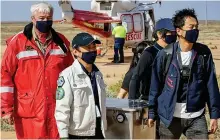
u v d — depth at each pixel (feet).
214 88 18.76
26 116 20.04
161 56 18.89
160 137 19.40
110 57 96.63
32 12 19.69
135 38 93.81
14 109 20.26
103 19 91.09
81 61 17.99
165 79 18.95
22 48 19.88
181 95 18.70
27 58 19.89
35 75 19.92
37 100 19.89
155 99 19.22
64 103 17.65
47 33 20.02
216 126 19.06
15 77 20.06
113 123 19.77
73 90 17.70
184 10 18.71
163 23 21.22
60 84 17.76
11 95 19.95
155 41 22.08
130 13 92.73
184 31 18.48
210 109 19.03
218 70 73.61
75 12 89.66
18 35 20.04
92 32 92.32
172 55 18.75
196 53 18.66
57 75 20.06
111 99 21.84
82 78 17.84
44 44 20.06
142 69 21.38
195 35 18.43
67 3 87.86
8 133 33.63
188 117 18.74
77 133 17.93
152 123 19.36
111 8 92.43
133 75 21.56
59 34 20.58
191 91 18.58
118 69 77.10
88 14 90.84
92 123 17.90
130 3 93.30
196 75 18.58
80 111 17.76
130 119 19.45
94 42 17.80
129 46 94.38
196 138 18.76
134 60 24.38
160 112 18.99
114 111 19.70
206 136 18.66
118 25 89.97
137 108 19.69
